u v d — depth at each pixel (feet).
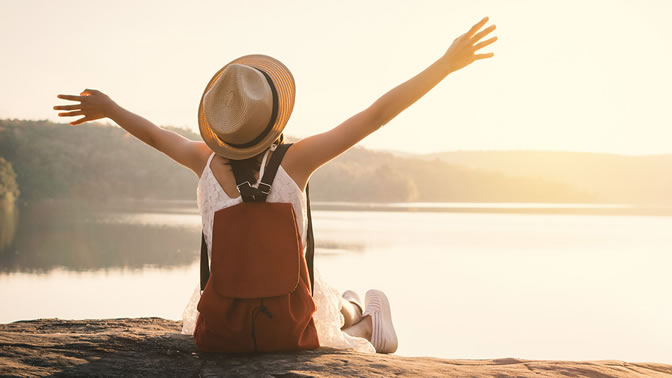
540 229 122.11
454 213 227.61
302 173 6.51
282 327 6.35
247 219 6.30
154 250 72.49
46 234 99.66
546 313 32.04
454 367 6.12
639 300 36.76
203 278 6.89
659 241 89.35
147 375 5.73
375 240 84.74
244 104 6.14
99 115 7.41
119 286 42.01
